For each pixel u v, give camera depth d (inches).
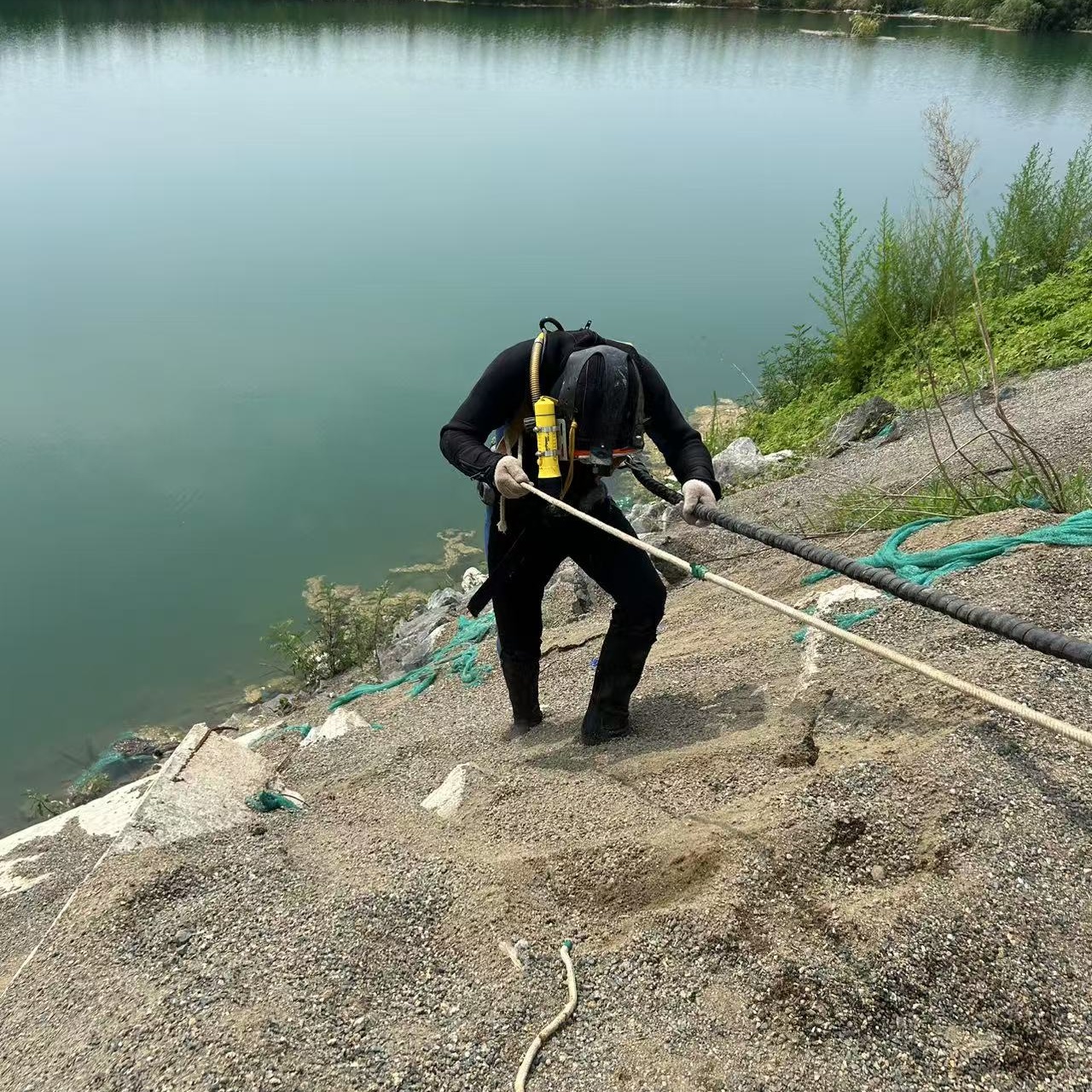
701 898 115.6
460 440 154.8
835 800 124.3
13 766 315.9
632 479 470.0
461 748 188.1
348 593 395.5
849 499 301.7
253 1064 103.8
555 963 113.9
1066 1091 92.0
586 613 297.9
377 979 114.8
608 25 2058.3
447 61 1665.8
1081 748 126.6
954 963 103.1
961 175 232.2
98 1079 106.3
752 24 2097.7
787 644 181.0
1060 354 402.9
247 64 1582.2
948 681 96.5
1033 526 187.0
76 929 131.0
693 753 148.0
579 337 153.9
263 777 169.8
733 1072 97.0
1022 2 1877.5
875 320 487.8
